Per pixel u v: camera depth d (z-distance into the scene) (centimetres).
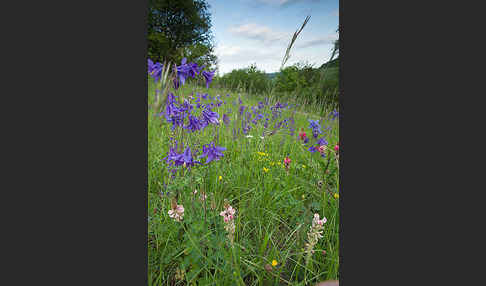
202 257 163
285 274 167
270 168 284
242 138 320
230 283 150
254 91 530
